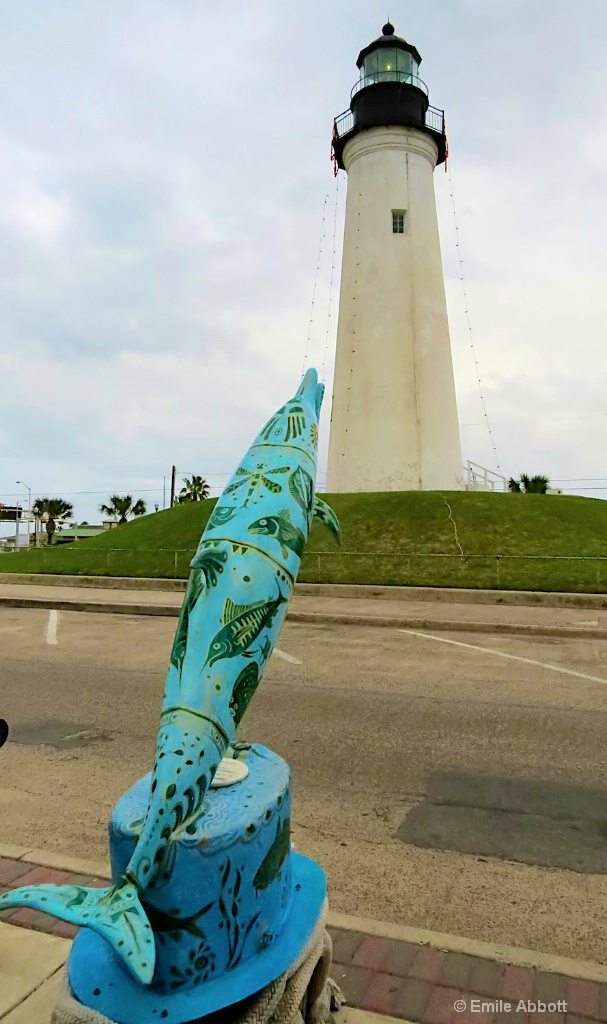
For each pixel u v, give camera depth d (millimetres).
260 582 2514
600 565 19844
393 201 31078
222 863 2305
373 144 31438
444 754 6484
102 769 6152
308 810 5242
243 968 2379
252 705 8203
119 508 66375
